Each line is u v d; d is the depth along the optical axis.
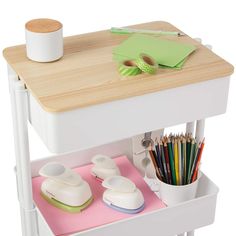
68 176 2.02
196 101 1.92
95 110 1.81
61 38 1.92
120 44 2.01
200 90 1.91
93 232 1.89
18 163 2.01
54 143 1.82
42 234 1.99
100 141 1.85
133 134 1.88
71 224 1.97
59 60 1.94
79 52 1.98
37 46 1.90
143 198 2.02
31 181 2.01
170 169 2.02
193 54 1.98
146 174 2.15
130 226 1.93
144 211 2.01
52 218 1.99
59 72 1.89
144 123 1.88
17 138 1.98
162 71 1.90
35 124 1.91
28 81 1.86
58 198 2.01
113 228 1.91
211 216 2.03
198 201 1.99
